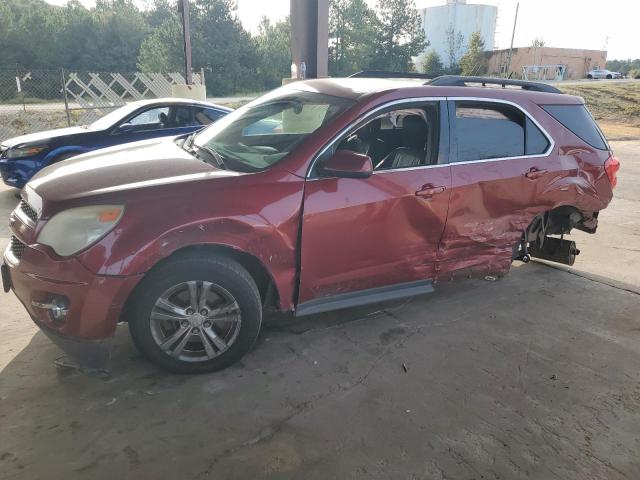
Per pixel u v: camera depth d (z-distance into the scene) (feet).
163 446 8.04
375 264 11.27
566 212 15.07
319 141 10.31
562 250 15.87
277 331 11.93
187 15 50.72
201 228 9.07
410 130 11.99
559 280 15.85
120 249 8.61
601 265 17.48
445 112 11.93
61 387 9.42
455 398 9.61
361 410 9.13
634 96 106.22
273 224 9.68
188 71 52.31
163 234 8.77
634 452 8.38
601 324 12.94
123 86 57.36
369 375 10.25
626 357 11.38
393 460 7.94
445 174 11.74
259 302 10.11
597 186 14.57
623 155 46.44
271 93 13.76
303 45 36.22
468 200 12.14
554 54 242.37
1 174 23.34
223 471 7.57
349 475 7.60
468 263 12.82
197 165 10.41
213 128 13.19
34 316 9.13
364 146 12.07
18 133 46.39
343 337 11.76
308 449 8.10
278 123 11.66
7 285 9.81
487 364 10.85
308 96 12.03
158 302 9.24
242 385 9.74
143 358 10.46
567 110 14.24
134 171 10.03
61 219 8.78
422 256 11.93
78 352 9.02
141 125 24.88
